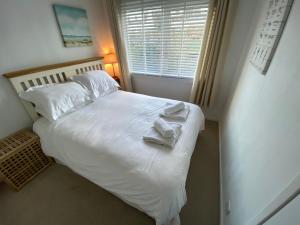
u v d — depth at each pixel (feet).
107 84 7.99
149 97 7.48
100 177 4.16
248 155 3.38
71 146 4.61
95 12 8.27
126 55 9.46
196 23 7.15
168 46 8.27
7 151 4.81
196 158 6.30
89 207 4.57
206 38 6.84
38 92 5.46
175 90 9.49
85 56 8.29
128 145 4.20
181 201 3.45
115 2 7.84
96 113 6.09
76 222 4.23
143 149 4.04
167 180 3.23
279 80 2.71
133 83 10.75
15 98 5.60
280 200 1.78
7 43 5.21
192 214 4.33
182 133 4.70
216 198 4.76
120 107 6.55
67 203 4.71
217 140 7.37
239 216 2.98
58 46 6.86
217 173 5.61
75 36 7.45
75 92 6.31
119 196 4.29
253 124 3.55
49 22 6.34
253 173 2.87
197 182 5.28
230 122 6.06
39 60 6.24
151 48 8.78
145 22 8.13
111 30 8.74
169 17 7.48
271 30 3.56
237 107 5.59
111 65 10.07
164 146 4.14
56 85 6.14
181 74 8.77
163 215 3.22
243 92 5.26
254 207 2.45
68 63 7.20
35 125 5.63
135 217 4.27
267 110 2.94
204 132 8.01
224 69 7.66
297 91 2.02
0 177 4.71
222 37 6.56
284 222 1.62
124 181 3.64
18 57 5.56
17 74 5.36
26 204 4.73
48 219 4.32
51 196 4.93
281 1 3.30
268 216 1.94
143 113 5.98
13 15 5.24
